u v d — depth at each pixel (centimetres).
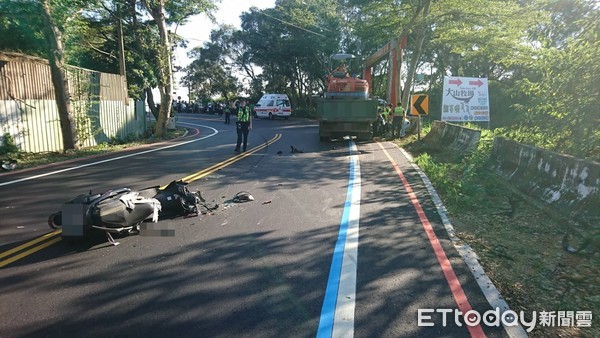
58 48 1522
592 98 794
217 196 812
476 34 2294
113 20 2611
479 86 1658
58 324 357
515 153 889
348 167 1162
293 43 4294
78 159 1371
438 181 898
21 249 528
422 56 4050
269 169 1126
